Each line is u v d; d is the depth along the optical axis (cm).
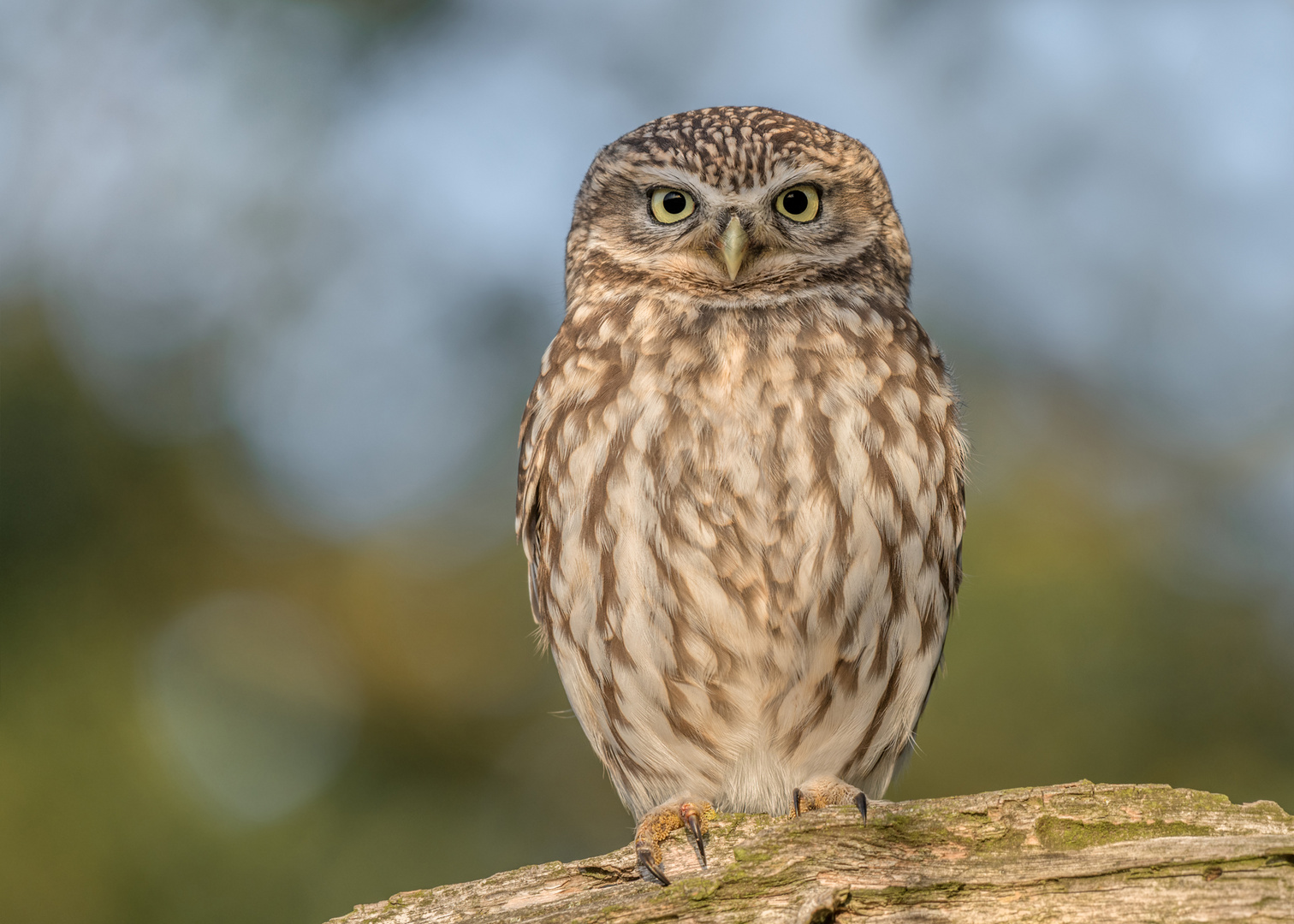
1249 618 1558
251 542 1767
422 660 1784
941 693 1511
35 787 1501
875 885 645
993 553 1600
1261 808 655
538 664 1772
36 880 1441
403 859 1638
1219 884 616
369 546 1819
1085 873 629
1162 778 1494
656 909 659
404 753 1744
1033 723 1502
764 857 663
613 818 1723
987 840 662
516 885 732
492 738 1756
